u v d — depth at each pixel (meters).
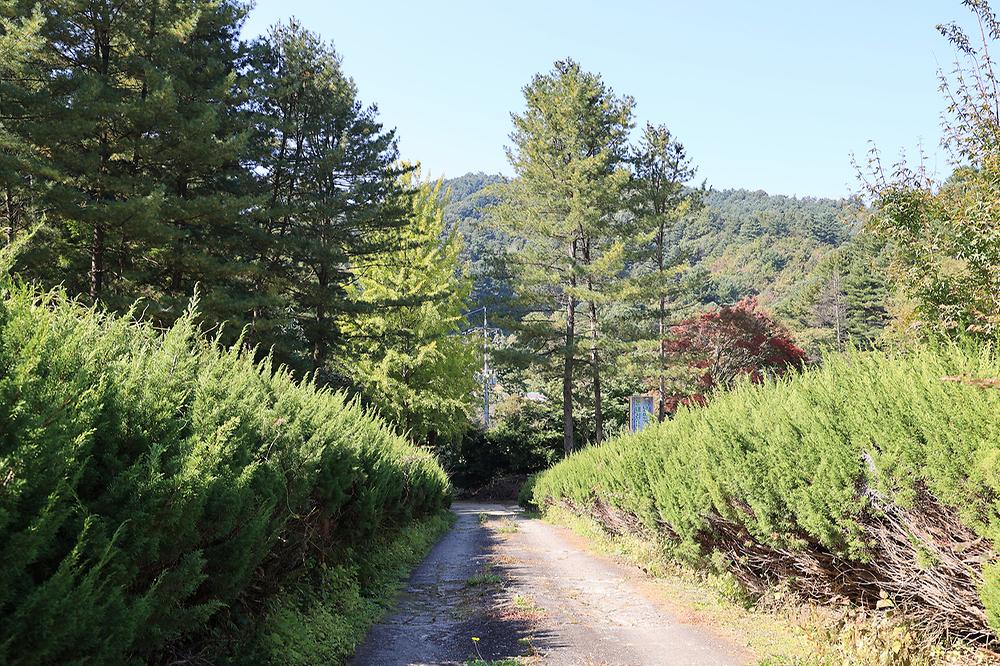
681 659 5.63
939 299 6.31
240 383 5.46
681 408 11.21
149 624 3.49
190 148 18.58
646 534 12.90
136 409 3.83
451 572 11.30
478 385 39.84
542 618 7.33
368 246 28.95
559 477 24.08
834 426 6.15
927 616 5.50
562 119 38.84
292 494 6.11
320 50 28.12
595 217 37.72
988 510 4.49
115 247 19.23
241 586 4.70
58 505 2.80
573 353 38.62
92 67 19.27
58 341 3.19
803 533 6.80
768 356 35.44
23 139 16.17
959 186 6.65
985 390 4.51
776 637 6.25
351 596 7.67
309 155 27.36
